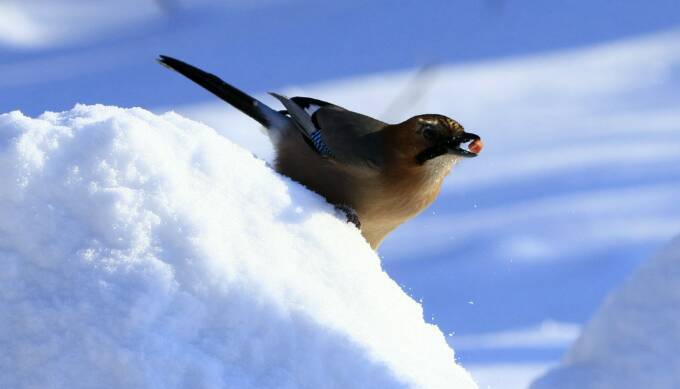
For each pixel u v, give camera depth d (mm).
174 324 6445
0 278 6535
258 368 6465
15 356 6312
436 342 7609
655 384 7930
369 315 7199
